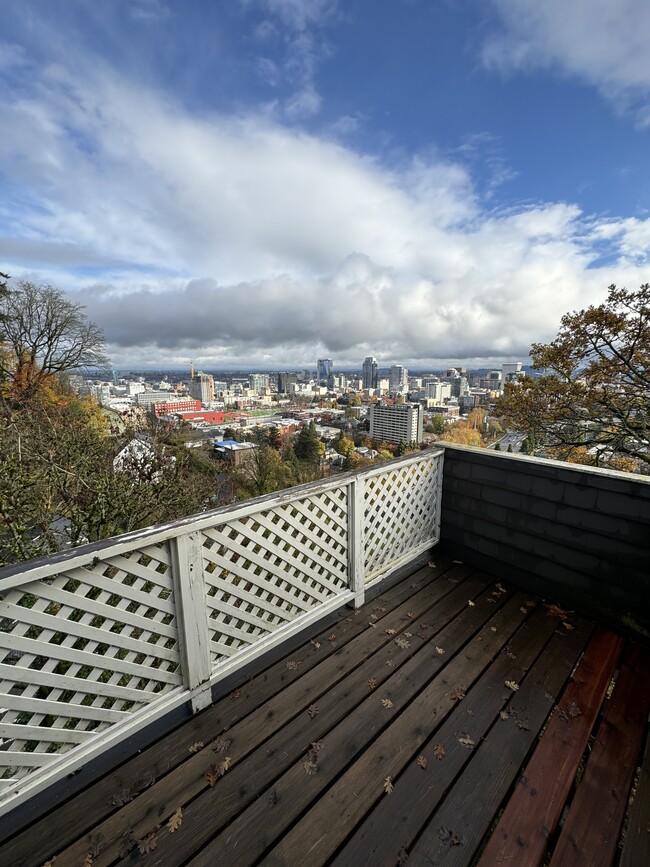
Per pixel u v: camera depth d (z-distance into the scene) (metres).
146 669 1.29
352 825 1.04
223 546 1.44
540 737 1.32
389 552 2.33
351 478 1.91
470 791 1.13
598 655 1.74
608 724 1.37
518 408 9.05
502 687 1.54
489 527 2.43
